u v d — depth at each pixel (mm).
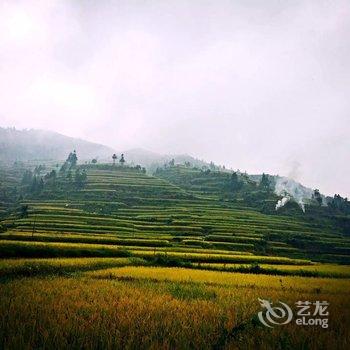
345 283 35625
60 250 46688
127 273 34500
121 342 12070
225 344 12141
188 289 25578
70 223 94938
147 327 13750
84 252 48750
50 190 167750
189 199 158250
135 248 63406
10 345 11102
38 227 86250
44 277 29594
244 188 192375
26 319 13984
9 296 18734
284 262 61594
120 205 141375
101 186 168625
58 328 12844
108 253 50531
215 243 83812
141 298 20125
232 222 117250
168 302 18938
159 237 84750
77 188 168625
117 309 16594
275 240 104250
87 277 30812
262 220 126125
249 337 13055
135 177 194125
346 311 18484
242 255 66000
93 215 112125
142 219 113375
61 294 20094
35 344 11469
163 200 151000
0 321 13305
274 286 30484
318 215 160000
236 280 33594
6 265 31312
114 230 90875
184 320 14859
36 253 44188
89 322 13820
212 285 29750
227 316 16016
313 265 61625
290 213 154000
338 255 96938
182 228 100438
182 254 57344
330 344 12219
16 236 59438
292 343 12477
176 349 11398
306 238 109688
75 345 11602
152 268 41781
